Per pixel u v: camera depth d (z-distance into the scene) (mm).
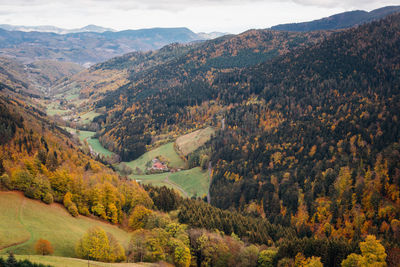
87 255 84688
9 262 66312
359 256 97875
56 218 105438
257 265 105375
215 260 105625
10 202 103500
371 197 151000
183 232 113062
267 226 145125
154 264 89625
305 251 105625
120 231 119688
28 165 135625
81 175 150875
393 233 127688
